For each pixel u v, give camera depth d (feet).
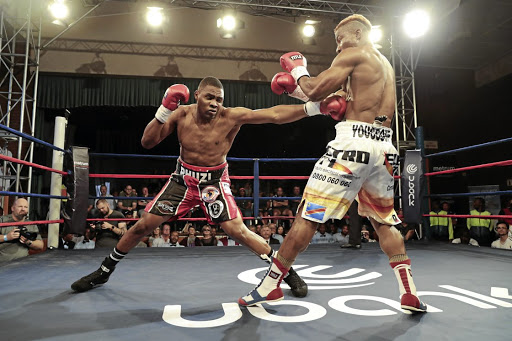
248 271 8.12
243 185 36.45
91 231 17.97
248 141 38.04
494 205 29.43
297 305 5.46
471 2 23.73
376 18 27.81
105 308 5.33
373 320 4.77
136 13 28.30
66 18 26.30
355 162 5.17
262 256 6.37
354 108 5.44
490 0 23.53
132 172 37.14
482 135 33.27
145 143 6.41
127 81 28.48
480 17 25.67
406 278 5.13
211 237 19.66
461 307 5.32
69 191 11.64
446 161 32.35
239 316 4.95
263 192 34.19
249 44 29.53
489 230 22.53
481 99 33.73
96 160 35.88
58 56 27.09
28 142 25.09
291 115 6.15
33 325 4.61
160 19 26.25
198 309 5.28
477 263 8.96
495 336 4.19
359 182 5.29
